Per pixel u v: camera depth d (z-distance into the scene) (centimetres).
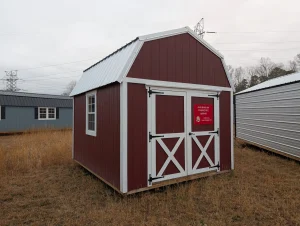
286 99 677
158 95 428
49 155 695
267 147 780
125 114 379
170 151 441
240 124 1001
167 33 438
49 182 493
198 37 491
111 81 397
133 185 386
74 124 688
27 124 1608
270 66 3897
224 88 539
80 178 524
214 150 516
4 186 465
